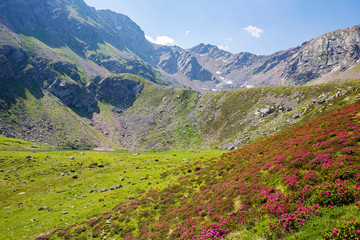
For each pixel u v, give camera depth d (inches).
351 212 486.3
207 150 7593.5
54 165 3307.1
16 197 2113.7
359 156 682.2
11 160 3336.6
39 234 1216.2
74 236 1114.1
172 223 920.3
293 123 6274.6
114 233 1059.3
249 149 1622.8
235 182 1032.2
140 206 1315.2
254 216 673.6
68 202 1894.7
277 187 788.0
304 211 566.6
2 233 1267.2
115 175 2763.3
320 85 7829.7
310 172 743.7
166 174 2223.2
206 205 942.4
